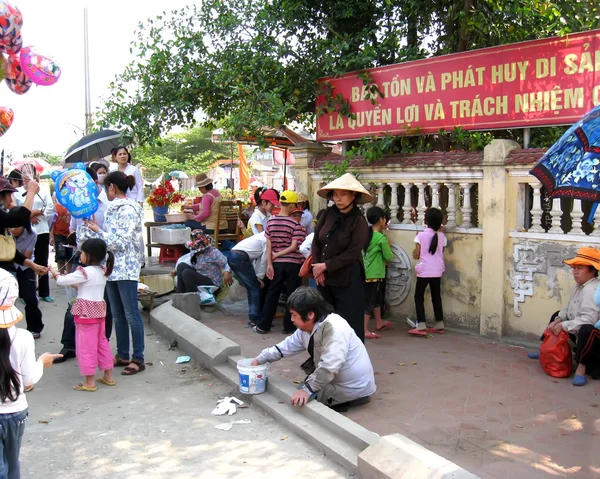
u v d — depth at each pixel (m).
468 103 6.85
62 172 5.52
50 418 4.61
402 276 7.35
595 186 3.12
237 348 5.75
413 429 4.25
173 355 6.23
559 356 5.21
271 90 8.17
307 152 8.41
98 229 5.41
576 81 6.03
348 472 3.71
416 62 7.24
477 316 6.67
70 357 6.17
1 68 5.77
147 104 8.88
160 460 3.91
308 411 4.36
